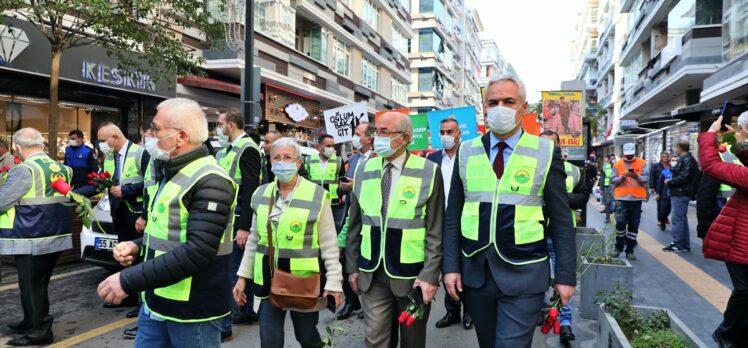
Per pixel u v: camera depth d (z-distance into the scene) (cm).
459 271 283
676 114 1445
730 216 368
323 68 2209
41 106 1129
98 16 796
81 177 1024
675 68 1931
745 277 366
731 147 368
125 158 521
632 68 3328
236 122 477
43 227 436
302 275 326
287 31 1867
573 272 261
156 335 247
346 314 531
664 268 765
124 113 1296
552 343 458
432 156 520
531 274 262
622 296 385
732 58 1470
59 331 480
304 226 326
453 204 289
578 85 1067
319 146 667
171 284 221
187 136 238
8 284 641
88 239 610
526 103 276
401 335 321
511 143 276
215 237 225
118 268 609
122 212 527
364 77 2778
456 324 516
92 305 561
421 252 317
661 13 2350
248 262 350
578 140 1041
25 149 445
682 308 563
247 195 452
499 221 266
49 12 749
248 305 501
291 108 1905
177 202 231
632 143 816
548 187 267
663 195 1178
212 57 1468
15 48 961
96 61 1138
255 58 1622
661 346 327
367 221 328
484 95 283
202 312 238
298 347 450
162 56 939
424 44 4425
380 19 3081
